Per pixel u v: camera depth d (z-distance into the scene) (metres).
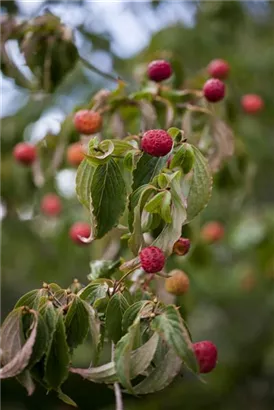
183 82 4.45
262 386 9.05
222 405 8.71
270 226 5.76
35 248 7.00
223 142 3.61
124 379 2.15
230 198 4.99
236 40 7.64
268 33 8.41
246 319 9.48
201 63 7.32
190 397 8.62
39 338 2.24
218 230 5.64
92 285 2.49
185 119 3.54
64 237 6.05
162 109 3.70
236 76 7.05
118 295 2.45
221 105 4.33
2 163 5.23
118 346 2.17
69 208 5.72
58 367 2.27
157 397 8.70
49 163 4.37
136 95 3.57
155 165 2.49
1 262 7.22
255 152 7.25
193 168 2.50
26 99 6.13
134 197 2.40
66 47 3.98
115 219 2.49
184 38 7.20
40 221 6.41
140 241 2.38
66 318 2.35
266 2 8.35
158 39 7.14
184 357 2.11
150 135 2.43
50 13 4.13
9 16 4.07
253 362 9.21
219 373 8.87
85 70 6.84
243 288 7.84
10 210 5.27
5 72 4.08
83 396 9.70
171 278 3.05
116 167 2.47
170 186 2.31
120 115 3.62
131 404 8.61
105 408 9.41
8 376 2.16
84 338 2.37
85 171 2.49
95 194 2.47
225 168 4.40
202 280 7.80
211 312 9.52
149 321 2.29
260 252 5.80
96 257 3.61
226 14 6.50
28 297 2.32
